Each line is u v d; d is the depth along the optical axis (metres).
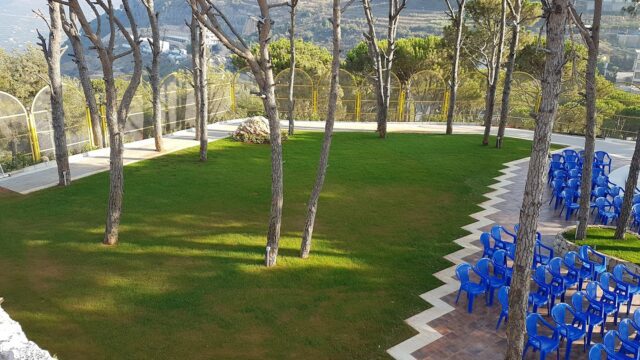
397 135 28.06
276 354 8.90
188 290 10.94
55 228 14.09
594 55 12.33
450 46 38.03
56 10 16.84
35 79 34.00
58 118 17.56
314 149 23.86
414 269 12.21
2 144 20.75
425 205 16.70
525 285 7.51
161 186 17.83
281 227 14.53
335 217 15.41
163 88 27.80
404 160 22.25
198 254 12.66
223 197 16.86
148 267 11.94
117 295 10.69
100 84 35.19
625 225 13.68
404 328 9.77
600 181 17.48
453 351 9.09
